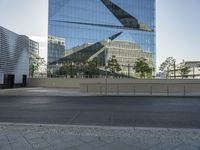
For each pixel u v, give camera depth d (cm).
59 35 6550
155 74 7775
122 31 7719
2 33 3509
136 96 2491
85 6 7031
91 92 2912
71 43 6725
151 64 8175
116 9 7638
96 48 7162
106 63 6988
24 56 4347
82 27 6944
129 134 716
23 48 4294
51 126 830
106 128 806
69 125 861
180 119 1063
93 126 844
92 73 6456
